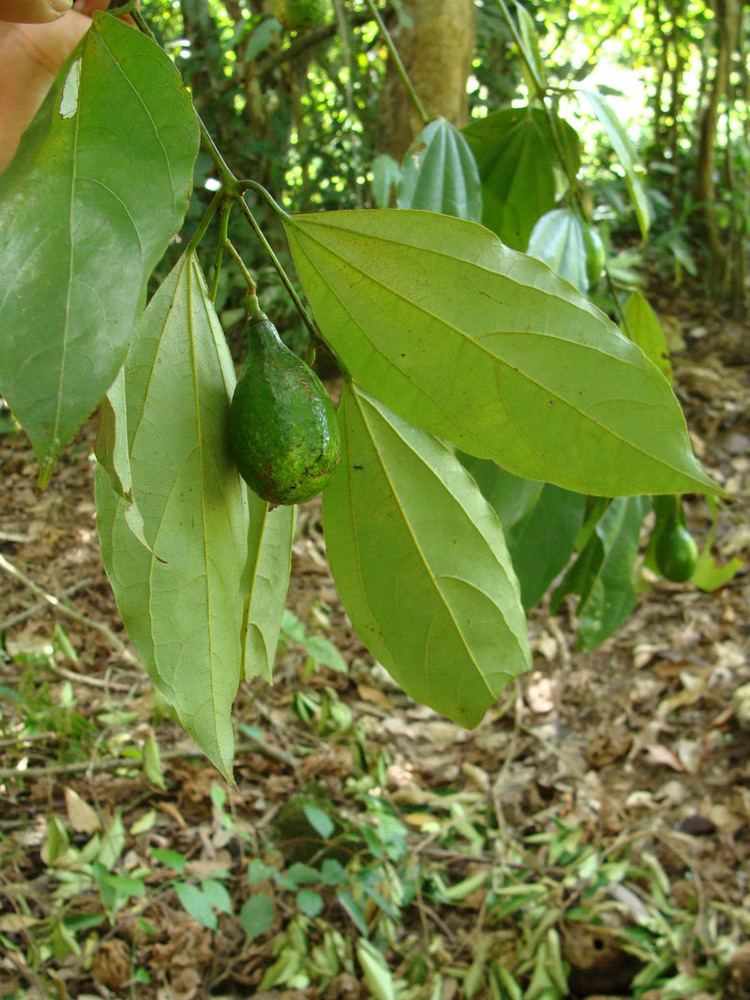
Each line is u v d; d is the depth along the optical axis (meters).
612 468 0.28
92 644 1.16
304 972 0.79
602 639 0.49
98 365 0.18
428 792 0.99
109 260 0.19
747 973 0.78
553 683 1.16
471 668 0.31
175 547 0.26
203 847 0.90
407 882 0.86
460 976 0.81
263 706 1.04
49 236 0.19
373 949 0.77
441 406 0.28
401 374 0.28
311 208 1.65
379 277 0.27
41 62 0.26
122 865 0.87
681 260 1.77
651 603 1.29
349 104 1.06
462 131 0.48
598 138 1.99
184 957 0.79
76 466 1.54
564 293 0.27
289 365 0.26
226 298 1.48
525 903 0.85
